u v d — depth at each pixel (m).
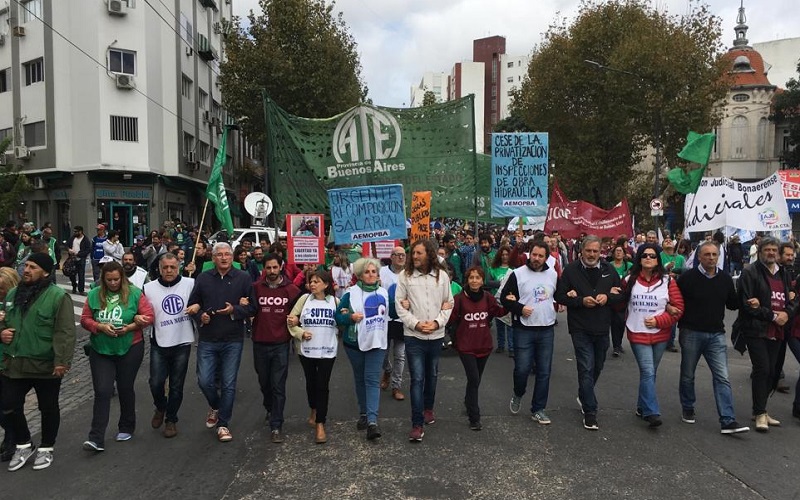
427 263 5.62
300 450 5.27
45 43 26.78
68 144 26.73
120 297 5.32
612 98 29.06
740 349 6.02
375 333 5.51
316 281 5.54
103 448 5.29
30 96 27.53
